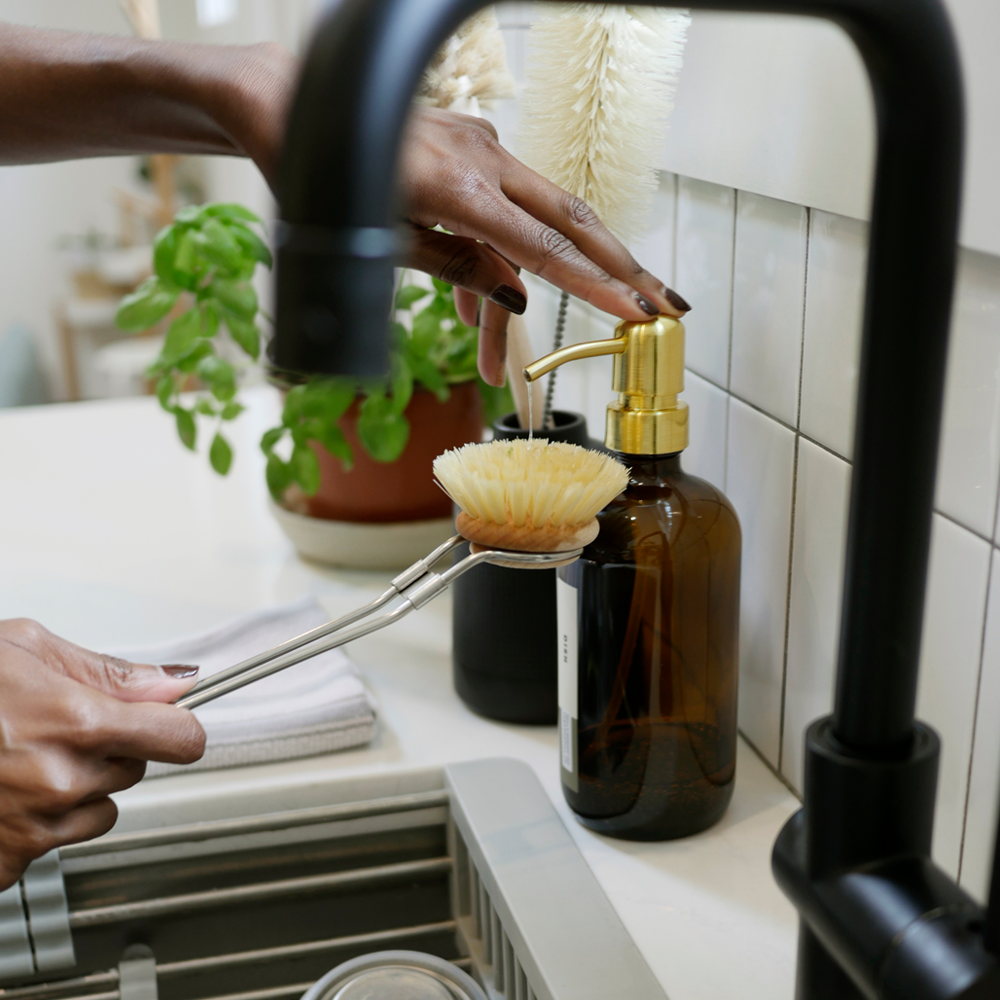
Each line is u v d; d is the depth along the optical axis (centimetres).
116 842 54
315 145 16
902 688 26
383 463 78
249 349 77
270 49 53
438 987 45
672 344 46
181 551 89
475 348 76
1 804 42
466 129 46
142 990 53
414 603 42
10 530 93
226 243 75
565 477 42
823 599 51
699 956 45
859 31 21
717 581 49
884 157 23
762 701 59
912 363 24
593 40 49
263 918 58
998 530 38
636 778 50
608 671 49
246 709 60
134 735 43
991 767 40
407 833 59
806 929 29
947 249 23
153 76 52
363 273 16
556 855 51
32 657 44
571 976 43
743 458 58
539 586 60
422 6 16
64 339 327
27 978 55
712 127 56
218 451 80
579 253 44
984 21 35
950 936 24
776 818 54
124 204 321
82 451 114
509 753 60
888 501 25
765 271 54
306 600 72
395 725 63
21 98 55
